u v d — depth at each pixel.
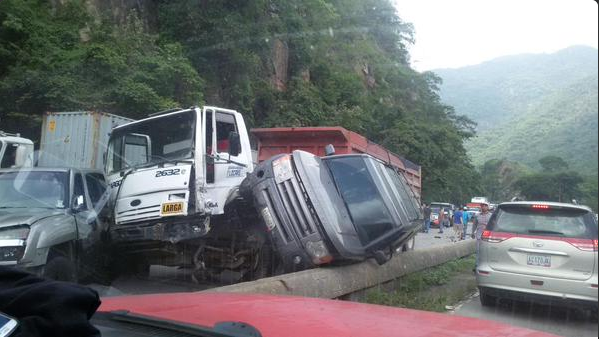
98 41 16.88
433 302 7.30
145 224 7.50
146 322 2.22
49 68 14.80
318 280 6.06
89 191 7.64
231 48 21.17
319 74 31.89
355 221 7.42
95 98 14.23
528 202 7.26
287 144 12.32
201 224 7.36
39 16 16.75
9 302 1.97
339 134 11.73
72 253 6.66
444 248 11.83
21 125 14.01
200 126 7.57
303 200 7.23
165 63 17.08
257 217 8.02
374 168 7.85
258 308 2.58
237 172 8.18
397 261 8.45
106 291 4.14
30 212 6.59
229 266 7.96
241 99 22.55
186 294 3.23
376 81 36.53
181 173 7.38
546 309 7.27
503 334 2.15
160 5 21.66
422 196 20.38
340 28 37.38
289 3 27.50
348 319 2.33
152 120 7.98
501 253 7.05
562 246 6.70
